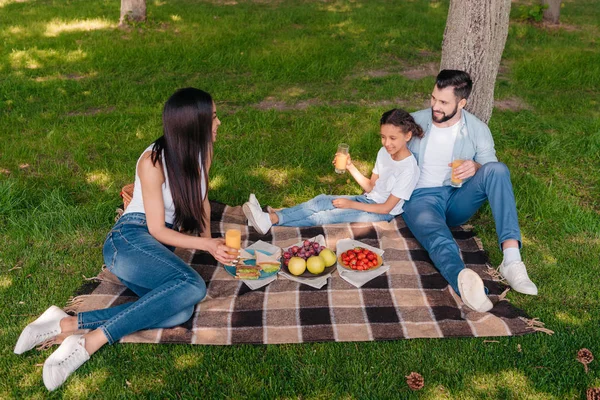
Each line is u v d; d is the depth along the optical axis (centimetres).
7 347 310
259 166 538
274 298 353
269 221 423
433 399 283
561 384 291
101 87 716
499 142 595
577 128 630
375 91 739
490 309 341
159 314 310
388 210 420
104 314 316
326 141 589
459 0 474
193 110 318
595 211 471
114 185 494
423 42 959
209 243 331
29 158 535
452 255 367
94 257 396
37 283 367
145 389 285
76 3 1219
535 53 917
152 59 822
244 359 305
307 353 310
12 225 427
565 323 339
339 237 427
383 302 351
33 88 703
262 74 786
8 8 1148
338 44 915
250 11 1157
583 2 1389
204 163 340
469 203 409
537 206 468
